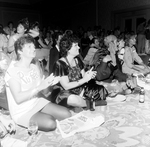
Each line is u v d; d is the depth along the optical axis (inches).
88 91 119.6
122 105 118.7
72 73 108.0
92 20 452.8
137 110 110.7
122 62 168.4
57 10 551.5
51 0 497.4
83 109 112.7
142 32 320.2
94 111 110.5
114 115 105.0
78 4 481.1
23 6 557.6
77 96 107.7
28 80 85.8
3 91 106.7
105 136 84.5
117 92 132.0
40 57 166.2
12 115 88.7
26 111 87.8
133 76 150.3
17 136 87.2
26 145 76.7
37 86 82.0
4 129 82.8
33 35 149.3
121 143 79.2
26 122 86.3
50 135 86.9
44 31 377.1
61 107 96.7
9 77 81.5
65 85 104.5
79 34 363.6
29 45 82.1
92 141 81.2
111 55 145.7
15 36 133.4
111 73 143.1
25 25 133.7
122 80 149.9
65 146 78.5
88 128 89.7
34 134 87.1
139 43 322.7
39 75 93.0
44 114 88.2
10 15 552.4
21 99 80.7
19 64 85.4
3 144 77.4
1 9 533.3
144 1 351.3
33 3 546.6
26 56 83.1
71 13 507.5
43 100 96.7
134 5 367.6
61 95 106.8
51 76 83.0
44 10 595.2
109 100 127.4
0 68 104.8
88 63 180.9
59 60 106.4
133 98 130.3
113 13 406.0
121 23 408.2
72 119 95.6
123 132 87.5
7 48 137.8
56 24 562.6
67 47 104.7
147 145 77.6
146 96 131.9
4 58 108.0
